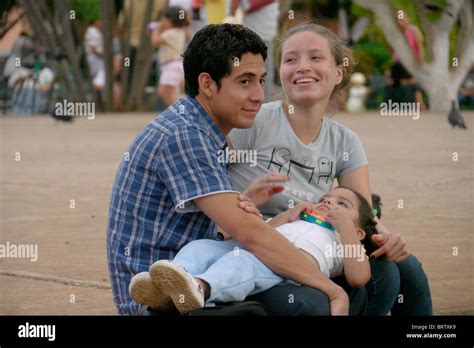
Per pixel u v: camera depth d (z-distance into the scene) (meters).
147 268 3.80
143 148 3.80
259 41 3.85
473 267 5.33
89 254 5.81
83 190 8.38
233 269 3.60
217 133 3.85
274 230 3.71
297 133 4.27
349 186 4.43
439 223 6.59
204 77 3.82
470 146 11.76
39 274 5.32
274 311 3.69
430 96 19.23
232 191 3.72
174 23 15.75
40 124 15.97
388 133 13.67
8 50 19.84
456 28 21.61
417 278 4.14
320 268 3.86
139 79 20.12
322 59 4.20
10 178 9.17
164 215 3.81
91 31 20.72
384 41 23.62
